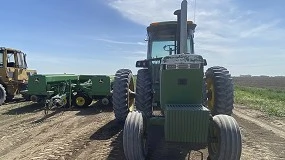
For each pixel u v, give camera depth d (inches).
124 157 177.3
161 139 223.0
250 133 259.9
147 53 266.7
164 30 256.4
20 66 519.5
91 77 425.7
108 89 393.1
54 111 374.6
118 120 238.5
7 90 475.8
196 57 163.6
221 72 208.1
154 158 177.6
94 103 455.5
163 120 166.1
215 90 203.3
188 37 261.0
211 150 158.2
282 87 1700.3
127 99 235.0
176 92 163.6
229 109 200.5
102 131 250.7
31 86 374.9
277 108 434.0
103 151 190.4
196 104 161.5
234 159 137.1
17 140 223.0
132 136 145.7
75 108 401.7
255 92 896.9
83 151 190.9
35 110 382.6
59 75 399.9
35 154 185.6
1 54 470.6
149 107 202.8
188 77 161.8
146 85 206.2
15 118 322.0
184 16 188.7
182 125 146.9
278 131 270.4
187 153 188.2
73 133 244.1
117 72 249.1
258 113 391.2
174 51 255.4
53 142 214.8
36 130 257.3
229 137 137.6
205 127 145.8
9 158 178.9
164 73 164.6
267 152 199.2
